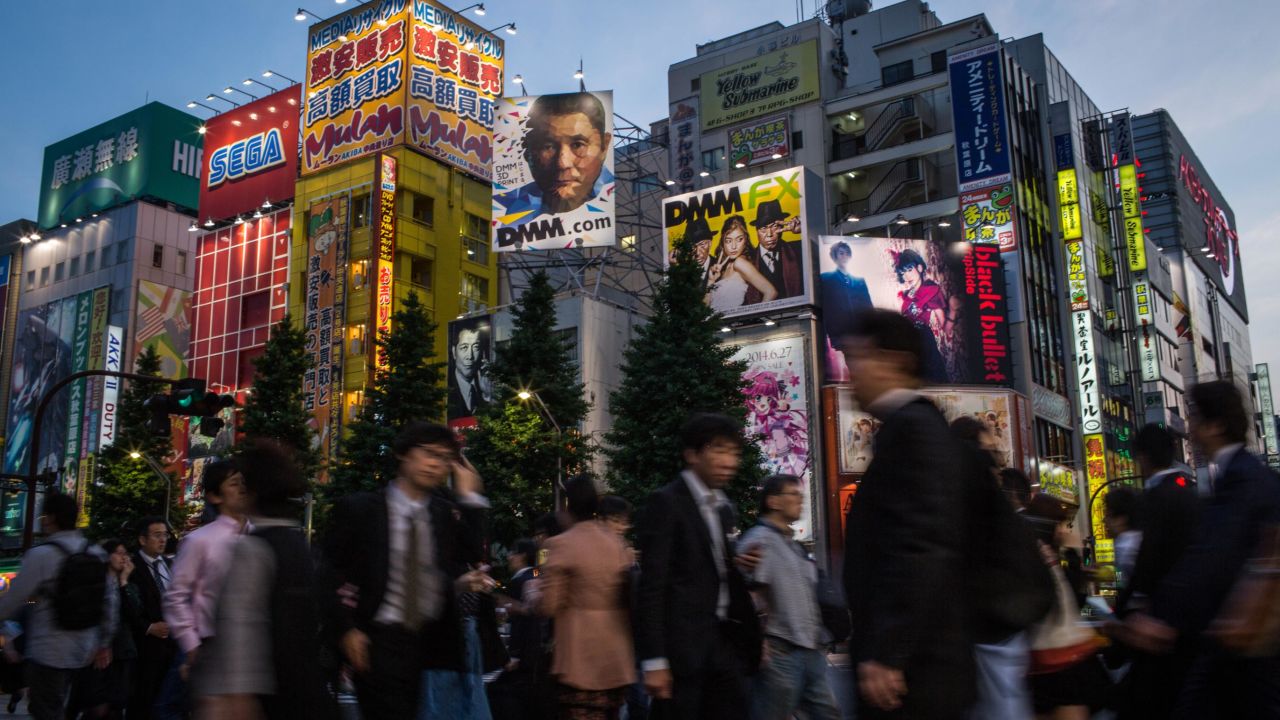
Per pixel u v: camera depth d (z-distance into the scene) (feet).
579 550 20.48
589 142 163.94
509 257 173.06
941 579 10.39
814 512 141.90
